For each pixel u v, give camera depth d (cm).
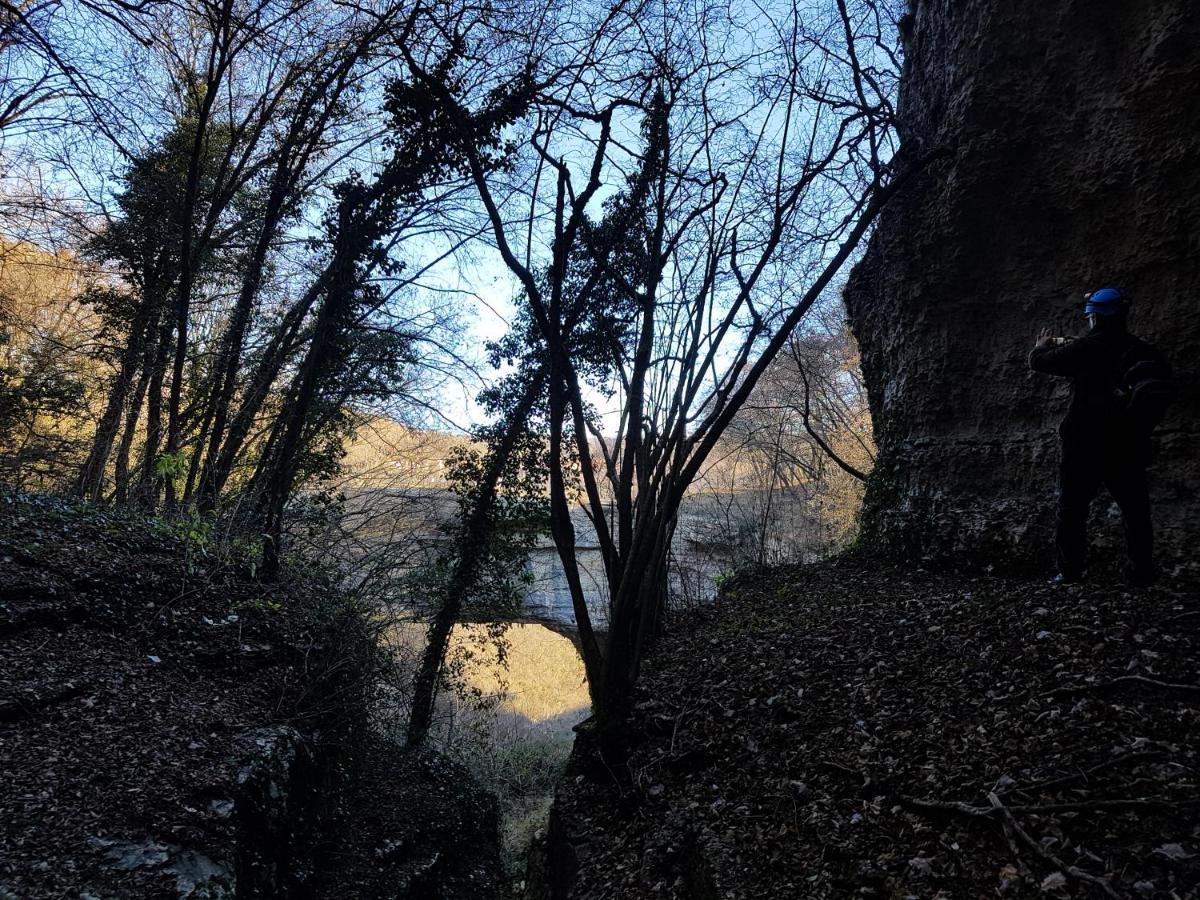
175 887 328
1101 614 423
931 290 698
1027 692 369
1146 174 530
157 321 971
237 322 940
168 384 1052
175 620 564
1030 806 282
